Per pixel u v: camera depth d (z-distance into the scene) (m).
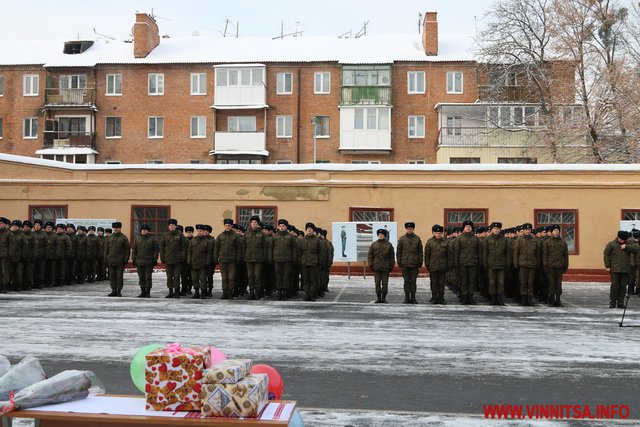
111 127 44.56
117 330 10.97
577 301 17.44
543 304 16.50
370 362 8.51
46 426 4.00
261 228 17.42
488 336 10.70
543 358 8.84
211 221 26.34
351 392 6.94
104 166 26.97
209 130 43.59
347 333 10.88
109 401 4.28
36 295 17.44
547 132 37.03
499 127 39.38
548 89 38.06
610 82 35.12
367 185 25.80
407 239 16.44
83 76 44.84
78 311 13.68
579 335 10.88
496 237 16.11
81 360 8.42
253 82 43.19
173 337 10.27
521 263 16.09
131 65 44.19
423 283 23.50
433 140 43.00
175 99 43.94
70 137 44.16
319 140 43.44
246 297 17.67
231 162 43.78
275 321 12.34
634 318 13.32
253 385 3.89
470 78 42.94
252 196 26.20
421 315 13.59
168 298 17.14
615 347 9.72
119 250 17.33
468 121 42.16
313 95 43.56
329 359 8.68
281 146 43.62
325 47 45.22
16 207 26.94
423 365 8.34
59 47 46.91
